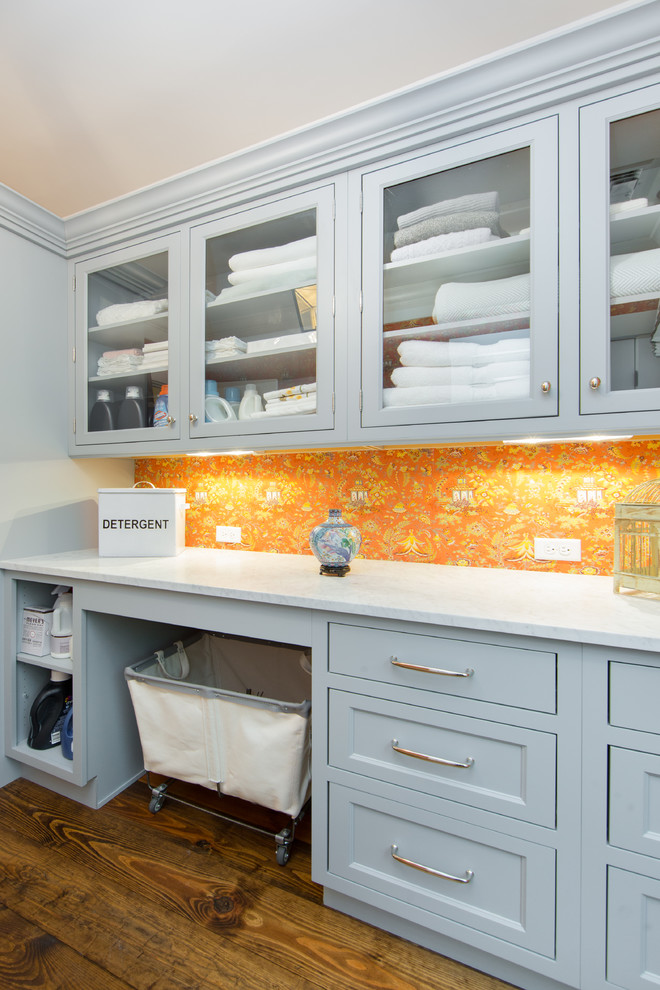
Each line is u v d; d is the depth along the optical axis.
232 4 0.97
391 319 1.30
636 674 0.79
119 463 2.07
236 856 1.26
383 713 1.00
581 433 1.07
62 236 1.74
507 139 1.10
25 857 1.25
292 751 1.16
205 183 1.44
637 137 1.04
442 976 0.94
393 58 1.10
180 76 1.14
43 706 1.57
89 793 1.47
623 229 1.07
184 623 1.24
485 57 1.06
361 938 1.02
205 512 1.96
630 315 1.04
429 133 1.17
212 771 1.28
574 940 0.84
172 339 1.56
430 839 0.96
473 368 1.17
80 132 1.33
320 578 1.29
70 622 1.59
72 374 1.80
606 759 0.81
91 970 0.94
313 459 1.74
